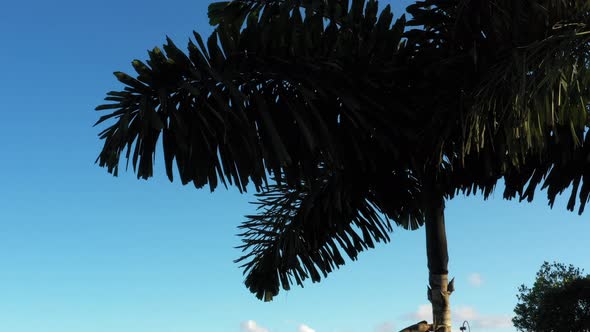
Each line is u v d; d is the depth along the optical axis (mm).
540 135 4680
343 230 7914
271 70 5324
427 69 5438
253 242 8766
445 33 5531
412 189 7129
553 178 6234
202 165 5098
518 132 4762
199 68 5086
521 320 35938
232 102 5152
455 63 5309
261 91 5438
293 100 5391
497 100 5422
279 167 5238
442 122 5707
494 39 5062
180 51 4957
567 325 33250
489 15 5180
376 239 8000
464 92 5438
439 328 6586
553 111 4555
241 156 5059
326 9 6176
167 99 5000
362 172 6836
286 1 6289
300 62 5316
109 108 4996
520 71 4746
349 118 5500
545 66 4492
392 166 6652
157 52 4938
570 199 6215
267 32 5152
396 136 5816
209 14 6660
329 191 7168
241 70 5242
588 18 4691
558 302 33719
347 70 5465
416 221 8023
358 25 5777
